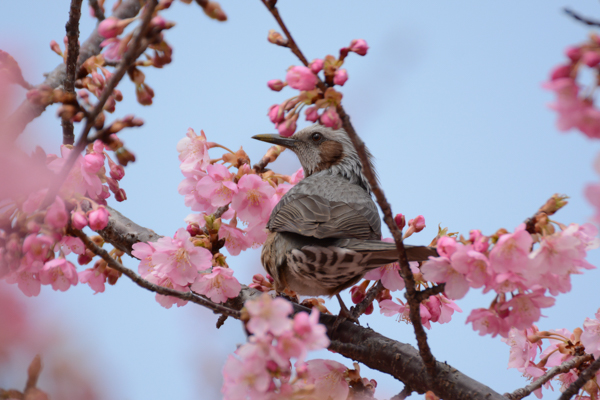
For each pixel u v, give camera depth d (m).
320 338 5.42
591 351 8.17
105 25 5.49
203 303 7.12
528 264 5.87
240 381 5.71
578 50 4.20
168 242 8.34
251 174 9.28
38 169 5.25
